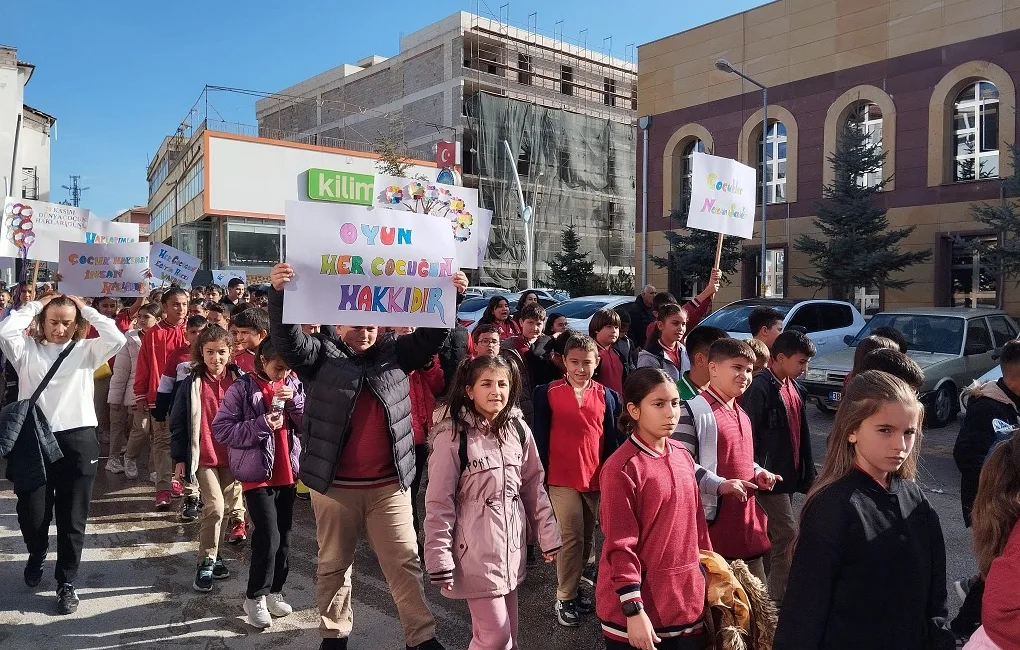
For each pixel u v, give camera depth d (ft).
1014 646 6.50
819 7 87.45
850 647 6.92
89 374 15.46
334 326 13.19
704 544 10.16
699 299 21.97
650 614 9.41
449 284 12.87
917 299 80.84
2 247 28.76
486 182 147.84
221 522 16.35
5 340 14.64
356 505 12.36
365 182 126.21
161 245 41.57
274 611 14.74
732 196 21.95
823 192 87.81
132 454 25.18
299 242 11.96
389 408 12.22
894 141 82.07
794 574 7.25
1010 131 73.92
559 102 167.84
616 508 9.44
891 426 7.08
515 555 10.88
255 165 117.39
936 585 7.39
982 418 12.62
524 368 18.57
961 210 77.15
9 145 113.19
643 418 9.70
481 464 10.75
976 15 75.72
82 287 28.66
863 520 7.01
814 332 41.52
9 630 13.99
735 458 12.07
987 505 7.16
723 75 97.19
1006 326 38.06
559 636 14.03
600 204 167.84
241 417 14.29
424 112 157.99
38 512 15.26
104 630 14.06
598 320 19.24
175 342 23.22
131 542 19.15
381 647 13.50
